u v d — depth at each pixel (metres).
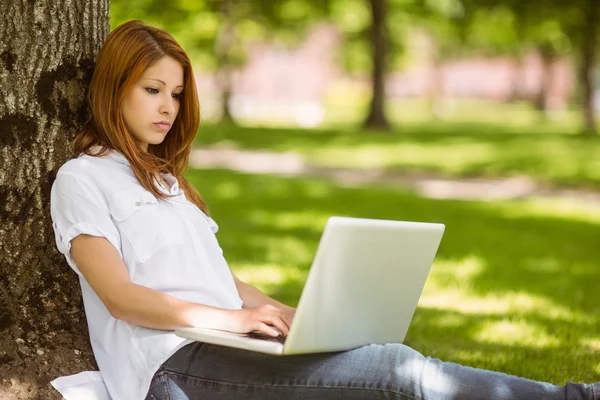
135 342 3.98
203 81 71.56
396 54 51.91
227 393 3.85
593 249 13.03
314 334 3.66
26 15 4.47
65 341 4.44
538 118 61.97
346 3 44.06
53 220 4.09
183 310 3.85
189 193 4.61
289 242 12.76
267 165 26.78
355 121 54.62
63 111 4.55
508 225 15.56
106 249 3.95
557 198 20.50
